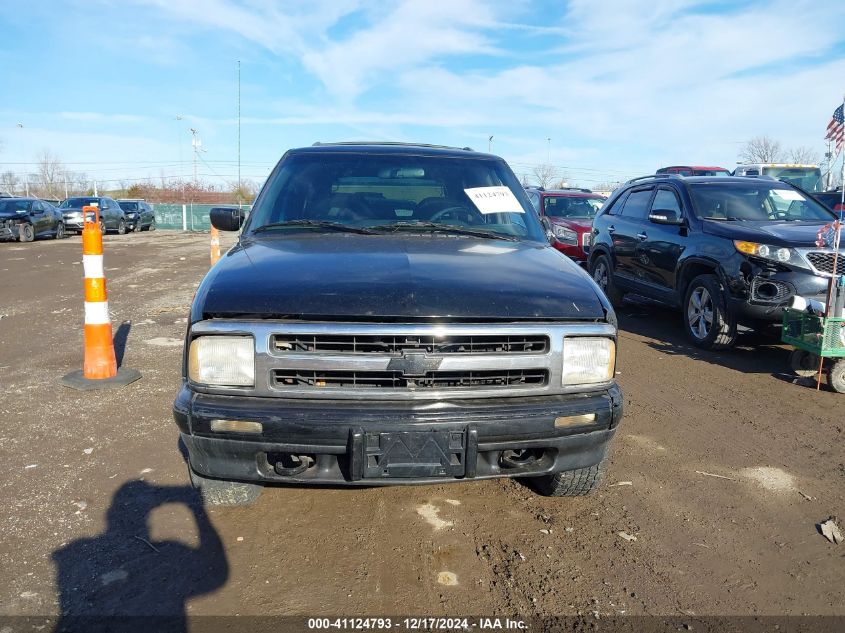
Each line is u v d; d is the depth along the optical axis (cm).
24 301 934
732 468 388
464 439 257
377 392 258
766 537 313
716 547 303
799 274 577
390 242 337
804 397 520
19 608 249
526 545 301
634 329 785
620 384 551
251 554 289
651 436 435
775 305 584
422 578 274
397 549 296
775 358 640
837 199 1071
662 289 750
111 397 491
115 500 334
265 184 411
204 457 266
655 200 802
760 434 441
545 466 279
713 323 646
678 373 586
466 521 322
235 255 317
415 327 257
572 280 301
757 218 694
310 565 282
